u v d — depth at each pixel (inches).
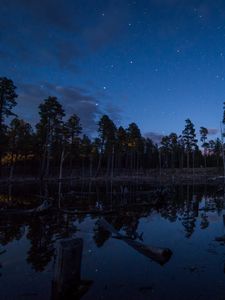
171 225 546.3
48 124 1931.6
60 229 508.7
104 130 2645.2
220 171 3142.2
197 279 274.7
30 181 1951.3
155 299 233.5
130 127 3105.3
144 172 3284.9
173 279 275.0
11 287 260.2
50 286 261.3
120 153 3302.2
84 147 2918.3
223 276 282.0
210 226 530.9
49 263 324.5
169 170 3447.3
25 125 2263.8
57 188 1425.9
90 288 255.3
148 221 592.7
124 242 414.6
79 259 265.1
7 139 1660.9
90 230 500.1
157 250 350.6
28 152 2440.9
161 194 866.1
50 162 3117.6
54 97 1909.4
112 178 2586.1
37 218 623.2
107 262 326.0
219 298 234.5
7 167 2529.5
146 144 4247.0
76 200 945.5
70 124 2316.7
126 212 717.9
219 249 376.2
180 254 355.3
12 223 564.4
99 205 816.9
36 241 423.5
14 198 957.2
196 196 1095.6
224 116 1909.4
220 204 848.9
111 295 240.8
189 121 3036.4
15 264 321.7
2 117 1517.0
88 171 3056.1
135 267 309.1
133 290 250.5
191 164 4397.1
